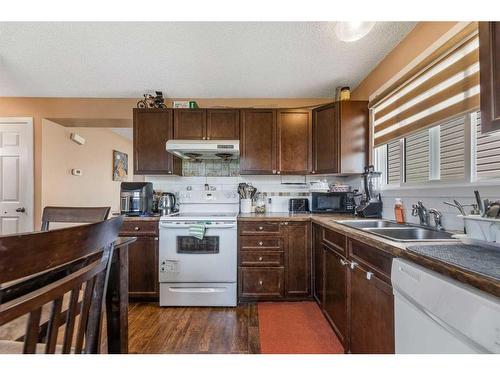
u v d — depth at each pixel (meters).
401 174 1.97
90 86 2.74
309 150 2.71
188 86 2.72
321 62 2.23
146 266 2.37
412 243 1.07
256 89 2.79
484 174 1.29
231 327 1.95
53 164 3.27
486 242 0.95
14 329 0.98
